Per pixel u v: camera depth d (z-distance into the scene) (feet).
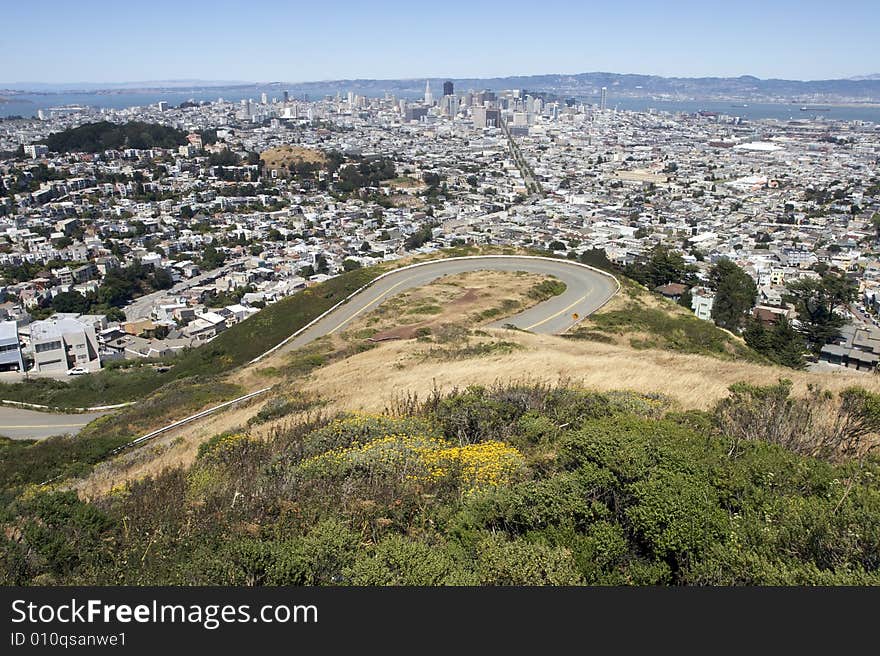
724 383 49.34
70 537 26.40
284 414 53.11
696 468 24.50
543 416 37.09
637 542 21.68
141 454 55.98
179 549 24.17
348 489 27.73
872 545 19.34
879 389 43.34
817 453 30.25
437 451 31.78
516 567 19.24
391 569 20.03
